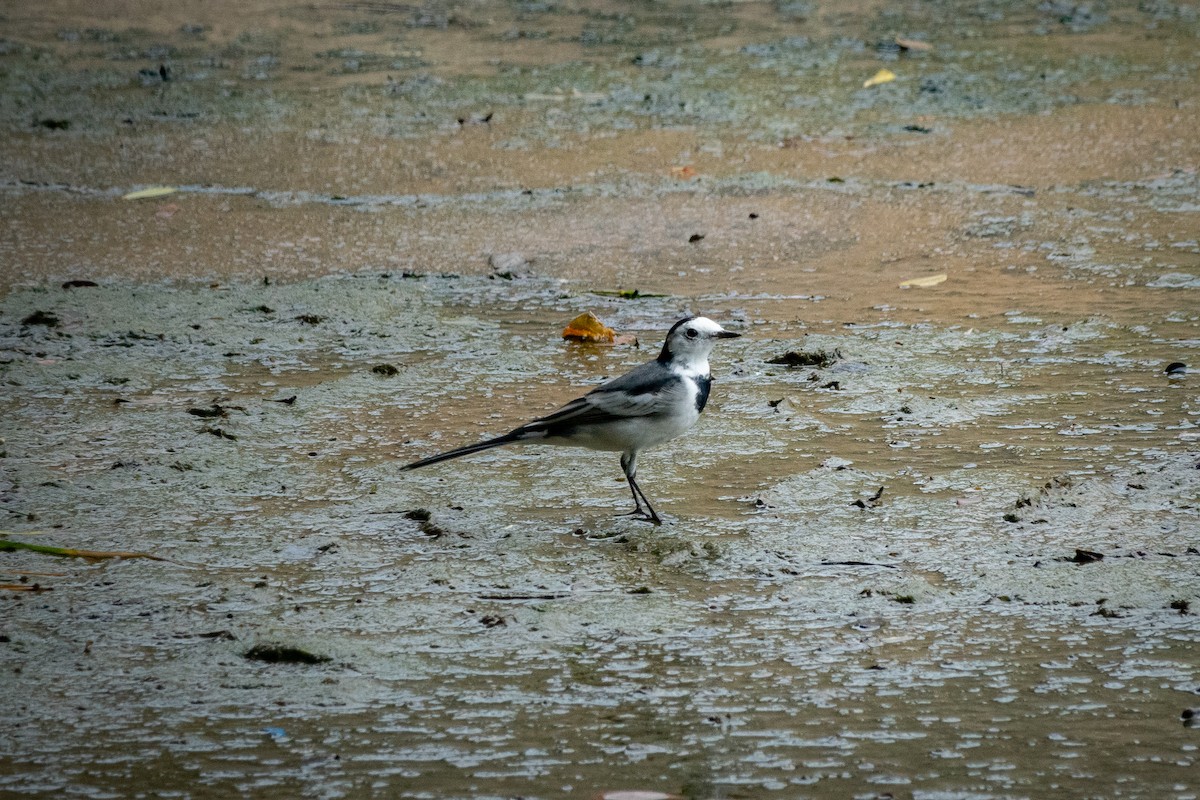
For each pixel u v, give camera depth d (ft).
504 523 34.55
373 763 24.73
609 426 33.55
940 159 65.92
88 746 25.23
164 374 44.83
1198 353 44.60
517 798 23.66
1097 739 25.20
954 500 35.01
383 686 27.20
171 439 39.58
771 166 65.46
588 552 32.89
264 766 24.64
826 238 57.00
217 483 36.73
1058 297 50.03
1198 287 50.34
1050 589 30.53
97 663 27.94
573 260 55.42
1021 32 87.56
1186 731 25.35
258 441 39.63
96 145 70.59
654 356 46.16
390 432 40.34
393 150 69.10
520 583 31.35
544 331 48.70
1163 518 33.68
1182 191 60.64
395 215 60.49
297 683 27.32
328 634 28.99
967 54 83.05
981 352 45.39
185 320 49.47
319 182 64.85
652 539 33.32
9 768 24.56
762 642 28.71
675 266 54.65
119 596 30.63
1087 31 87.40
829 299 50.75
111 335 48.08
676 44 86.94
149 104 77.10
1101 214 58.34
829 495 35.58
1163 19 89.76
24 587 30.94
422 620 29.68
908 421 40.32
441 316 50.14
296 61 85.15
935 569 31.63
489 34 90.22
